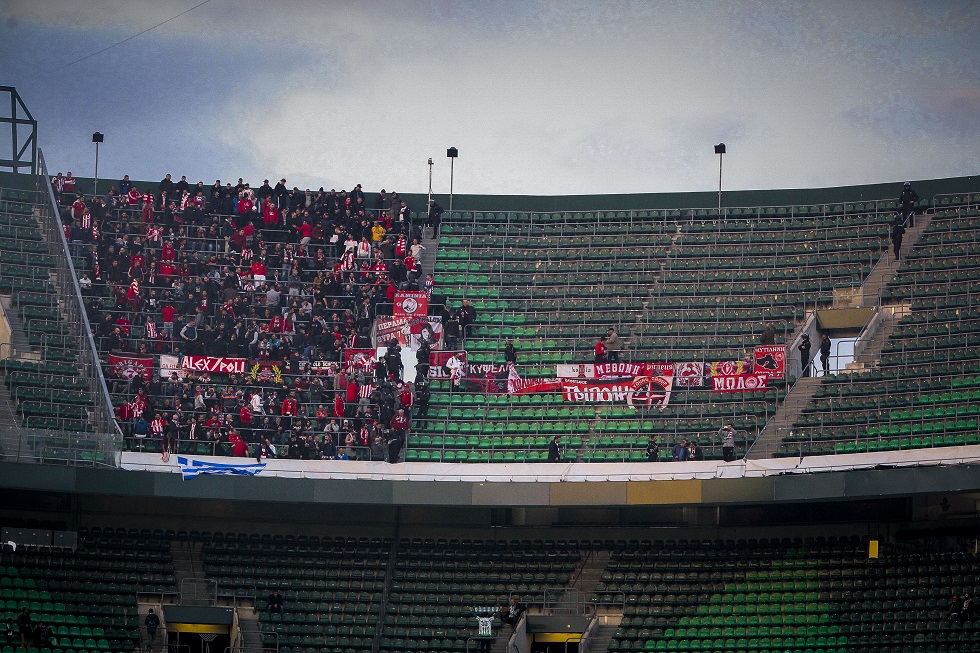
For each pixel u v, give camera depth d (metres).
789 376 52.06
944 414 48.62
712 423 50.66
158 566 47.41
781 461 47.72
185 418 49.00
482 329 56.19
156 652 44.34
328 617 46.28
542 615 46.06
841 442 48.53
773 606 45.12
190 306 53.88
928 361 51.28
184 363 51.34
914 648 42.75
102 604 45.53
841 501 48.75
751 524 49.50
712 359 53.75
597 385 52.44
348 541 49.94
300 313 53.50
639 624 45.31
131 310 53.28
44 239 55.12
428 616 46.38
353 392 50.62
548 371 53.53
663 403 51.88
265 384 51.12
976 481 43.56
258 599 46.81
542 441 50.78
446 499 46.91
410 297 54.88
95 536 48.94
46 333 51.06
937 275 55.34
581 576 48.06
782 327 54.94
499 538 50.62
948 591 44.53
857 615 44.25
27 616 42.84
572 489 46.59
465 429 51.38
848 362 52.44
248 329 52.81
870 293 55.47
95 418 47.56
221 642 46.56
